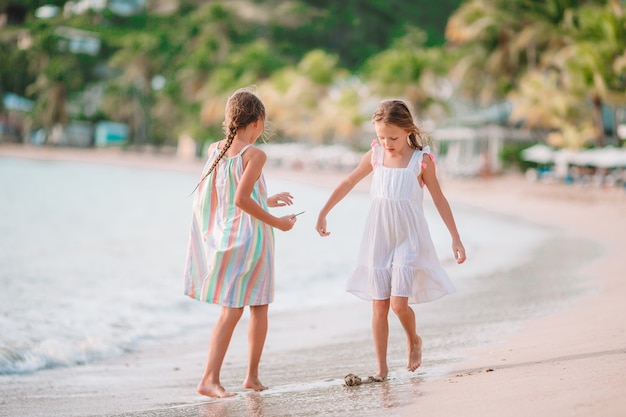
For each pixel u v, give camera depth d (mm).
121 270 11219
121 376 5230
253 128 4223
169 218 23453
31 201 30562
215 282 4109
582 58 40125
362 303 8500
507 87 52312
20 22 130625
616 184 37188
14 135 103250
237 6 108562
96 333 6711
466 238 15805
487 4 50781
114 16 127500
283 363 5348
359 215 23312
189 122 87375
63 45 109500
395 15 116625
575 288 7848
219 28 95750
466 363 4391
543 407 3041
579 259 11047
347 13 115625
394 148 4184
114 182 45875
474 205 28062
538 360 4113
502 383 3607
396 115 4105
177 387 4812
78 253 13414
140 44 95750
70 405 4371
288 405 3775
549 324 5582
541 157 42312
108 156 86062
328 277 10625
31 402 4469
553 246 13430
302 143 76250
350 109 61469
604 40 41344
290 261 12219
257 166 4094
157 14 121625
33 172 54594
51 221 22406
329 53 112875
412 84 52625
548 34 48188
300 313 7941
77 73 105688
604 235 15383
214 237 4160
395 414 3293
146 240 15859
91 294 8969
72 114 104500
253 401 3963
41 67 104562
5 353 5699
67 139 102562
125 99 98375
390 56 54500
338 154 60938
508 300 7508
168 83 95750
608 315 5559
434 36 108000
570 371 3652
